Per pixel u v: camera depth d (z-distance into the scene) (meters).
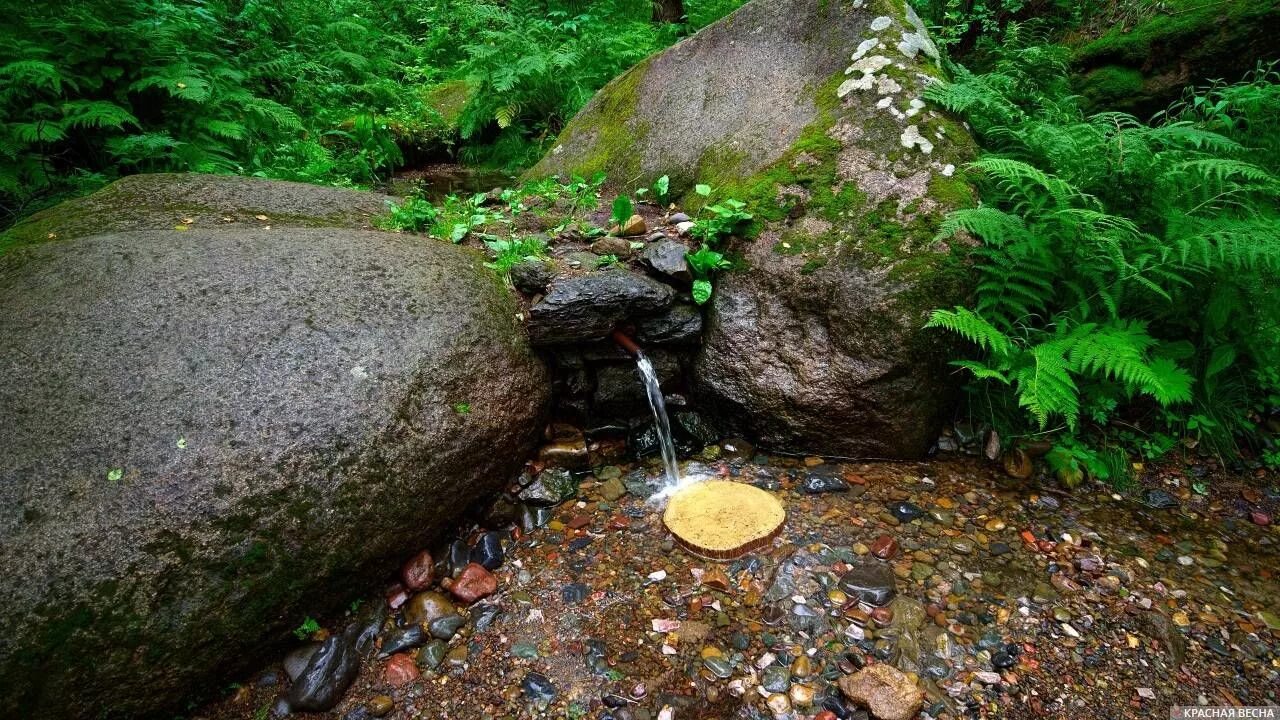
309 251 2.80
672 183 4.06
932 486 2.91
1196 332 3.04
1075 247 2.83
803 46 3.87
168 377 2.19
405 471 2.37
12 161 3.88
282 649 2.21
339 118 6.11
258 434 2.14
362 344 2.47
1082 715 1.95
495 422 2.69
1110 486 2.92
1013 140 3.37
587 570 2.55
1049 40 4.85
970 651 2.15
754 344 3.10
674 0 7.56
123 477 1.96
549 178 4.42
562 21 7.35
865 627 2.24
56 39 4.23
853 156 3.25
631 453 3.20
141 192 3.49
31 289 2.45
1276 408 3.12
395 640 2.27
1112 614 2.28
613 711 2.02
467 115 6.37
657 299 3.06
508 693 2.09
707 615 2.33
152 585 1.89
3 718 1.69
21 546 1.80
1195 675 2.07
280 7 6.77
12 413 2.04
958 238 2.95
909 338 2.86
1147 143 3.15
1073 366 2.64
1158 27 4.16
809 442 3.08
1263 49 3.84
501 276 3.15
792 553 2.56
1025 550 2.56
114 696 1.86
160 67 4.50
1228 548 2.58
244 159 5.11
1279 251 2.41
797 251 3.09
